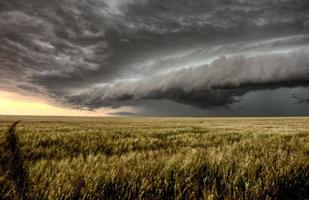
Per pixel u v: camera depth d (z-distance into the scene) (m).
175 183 2.94
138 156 4.32
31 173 3.05
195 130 14.69
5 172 3.20
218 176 3.37
